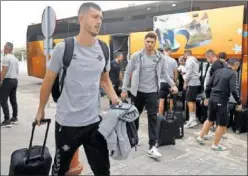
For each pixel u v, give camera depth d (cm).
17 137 522
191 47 756
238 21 655
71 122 249
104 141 265
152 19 901
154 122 443
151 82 443
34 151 263
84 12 240
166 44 823
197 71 669
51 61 243
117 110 259
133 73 446
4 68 594
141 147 492
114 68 858
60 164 262
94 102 258
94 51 250
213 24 705
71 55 238
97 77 255
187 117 711
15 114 630
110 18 1041
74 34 1247
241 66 649
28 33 1714
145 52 445
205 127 524
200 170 405
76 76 243
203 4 737
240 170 407
